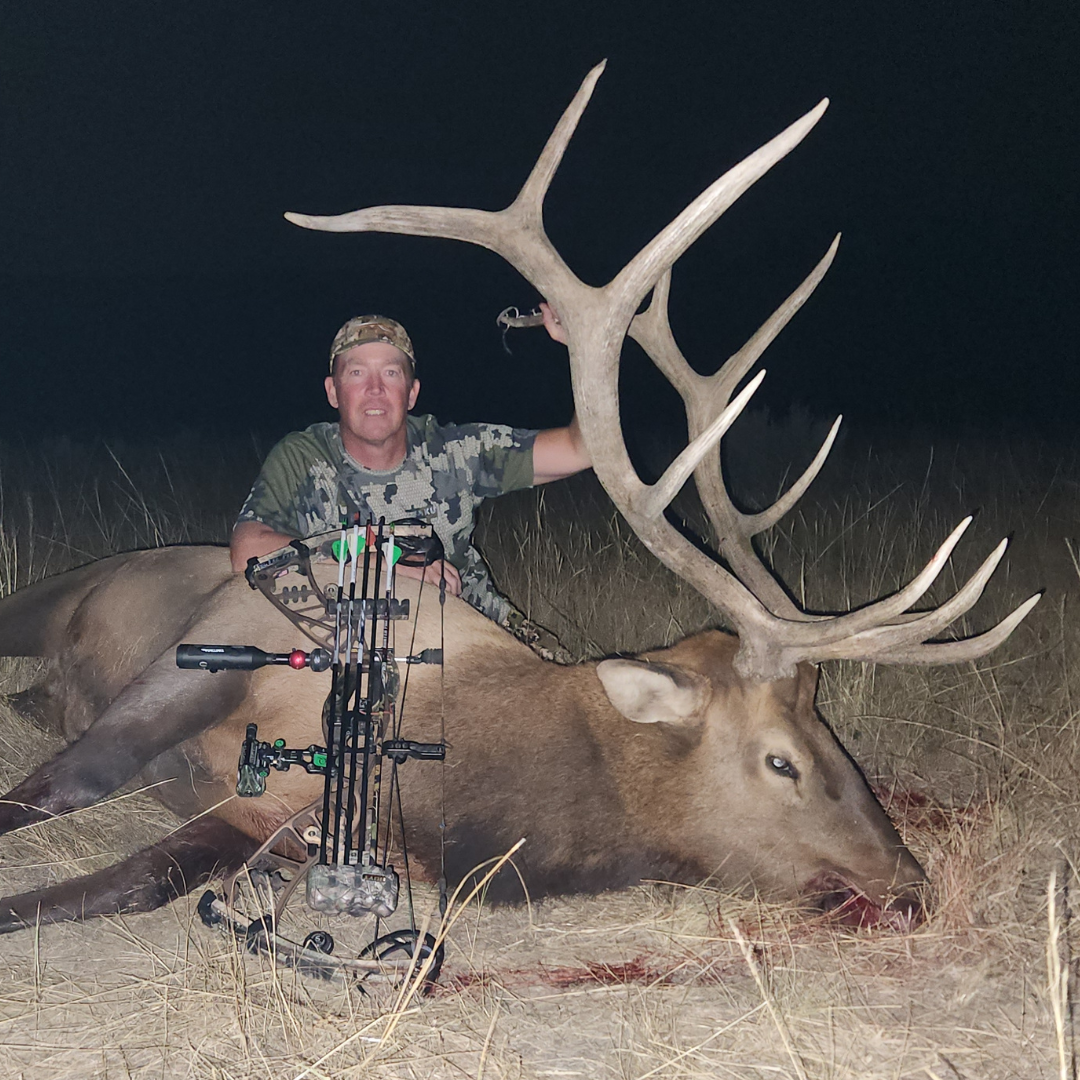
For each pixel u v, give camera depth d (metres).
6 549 4.24
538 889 2.59
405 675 2.72
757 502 6.34
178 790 2.84
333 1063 1.98
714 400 2.77
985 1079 1.98
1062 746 3.16
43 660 3.62
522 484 3.18
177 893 2.51
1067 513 5.68
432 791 2.61
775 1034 2.08
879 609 2.38
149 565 3.13
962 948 2.38
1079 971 2.28
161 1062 1.98
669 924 2.52
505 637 2.84
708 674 2.57
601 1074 1.98
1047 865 2.66
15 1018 2.08
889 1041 2.09
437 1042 2.05
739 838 2.58
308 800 2.66
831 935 2.45
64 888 2.45
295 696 2.71
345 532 2.33
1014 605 4.30
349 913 2.19
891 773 3.30
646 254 2.29
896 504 6.04
